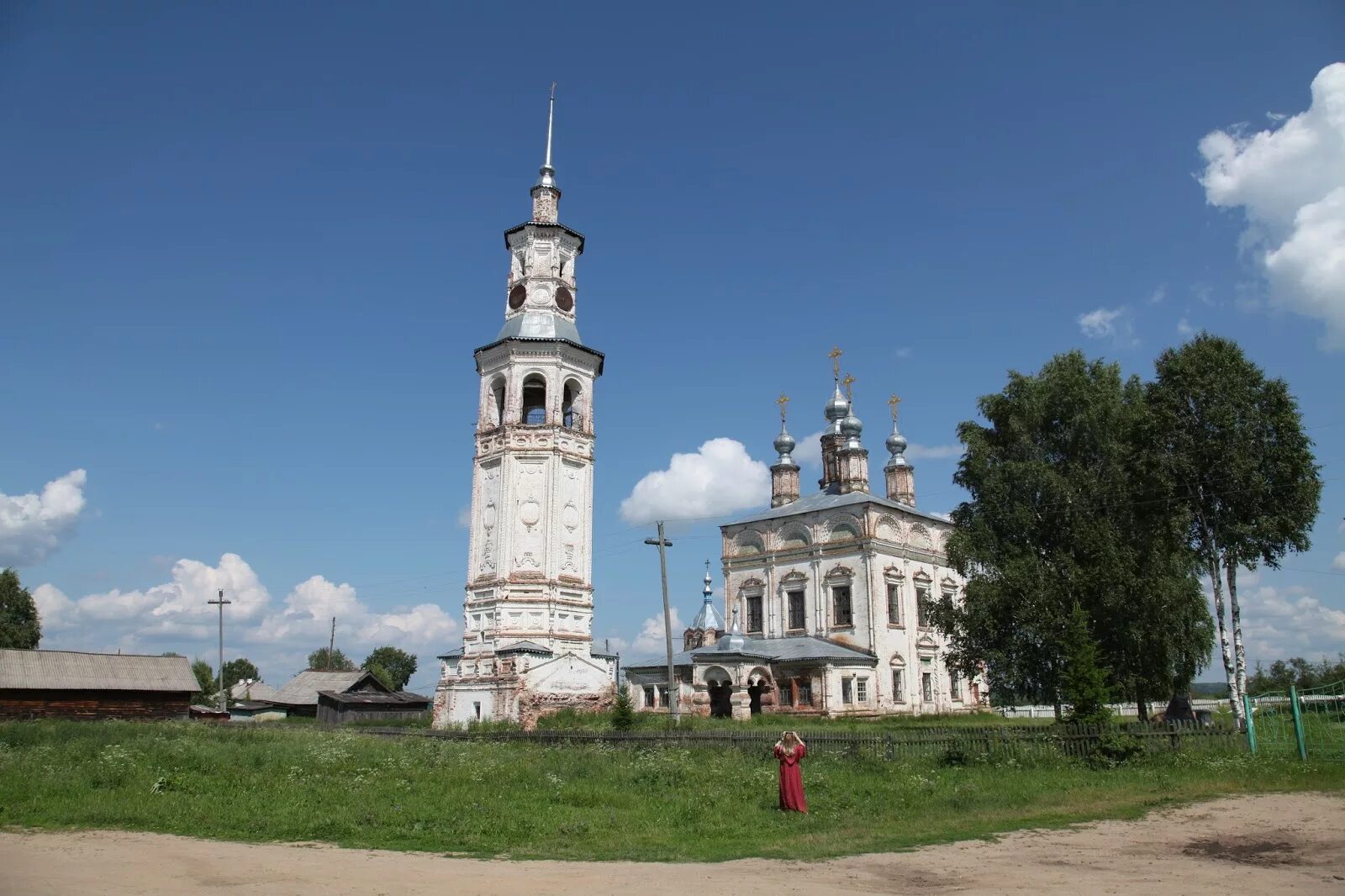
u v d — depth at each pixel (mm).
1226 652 34594
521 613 50188
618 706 42469
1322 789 21641
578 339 56562
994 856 14469
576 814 18625
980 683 71625
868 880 12703
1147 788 22016
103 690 57719
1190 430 35719
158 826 17438
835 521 67562
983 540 41344
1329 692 29641
